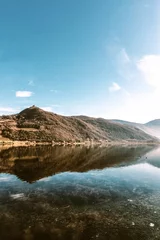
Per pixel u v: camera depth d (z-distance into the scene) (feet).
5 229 54.60
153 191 95.35
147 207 73.72
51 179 117.80
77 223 59.62
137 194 89.92
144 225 59.26
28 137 480.64
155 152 374.84
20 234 52.34
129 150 399.85
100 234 53.67
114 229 56.54
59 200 79.36
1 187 96.84
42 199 80.12
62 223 59.31
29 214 64.95
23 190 92.53
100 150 368.48
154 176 133.28
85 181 114.62
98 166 172.14
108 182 113.29
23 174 129.39
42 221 60.23
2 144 352.49
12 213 65.36
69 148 377.91
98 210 69.97
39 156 223.71
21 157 209.26
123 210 70.44
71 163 183.93
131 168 166.50
